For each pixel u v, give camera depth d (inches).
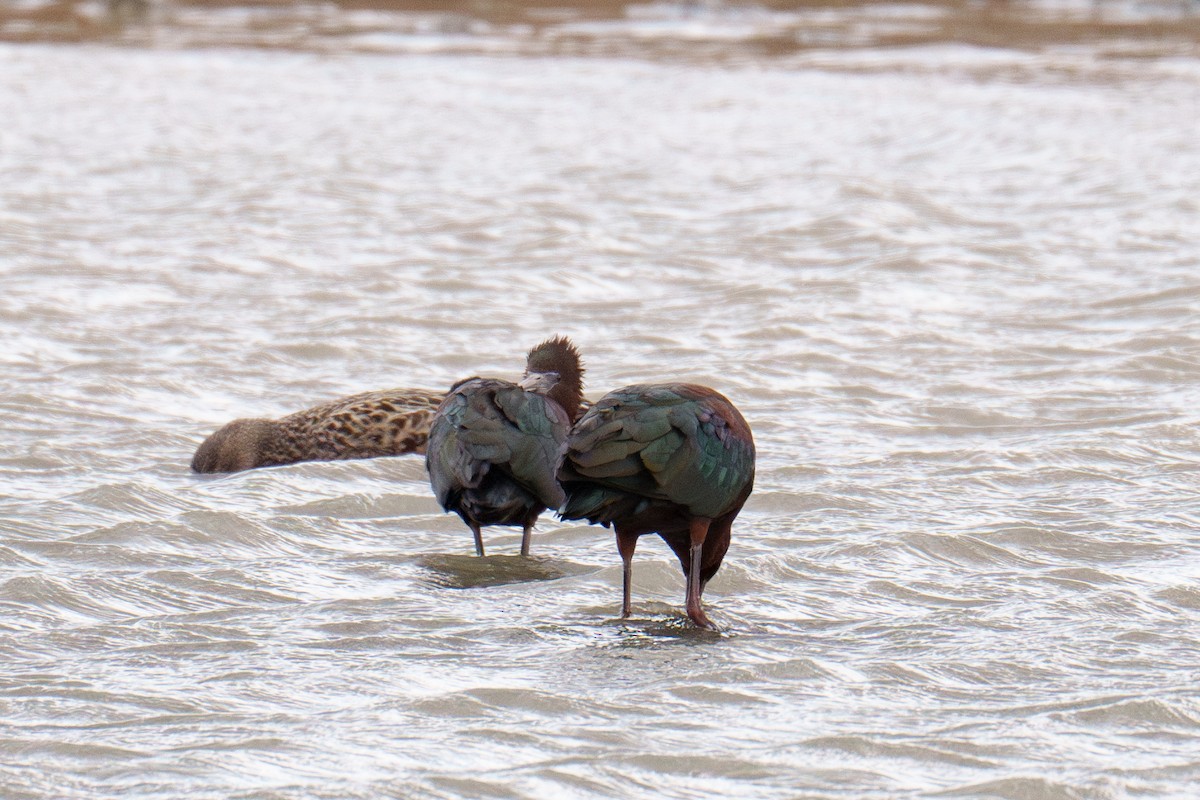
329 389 684.1
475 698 360.2
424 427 598.2
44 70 1720.0
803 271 906.7
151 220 1024.9
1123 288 847.7
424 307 820.6
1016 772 323.0
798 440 599.8
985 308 817.5
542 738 339.0
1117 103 1472.7
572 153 1278.3
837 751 334.6
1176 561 466.3
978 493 532.4
